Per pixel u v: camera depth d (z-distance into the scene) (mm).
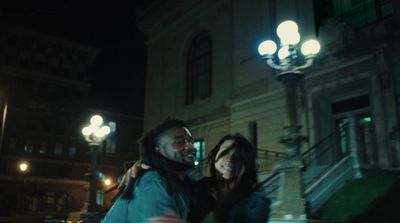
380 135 14203
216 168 2451
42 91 43219
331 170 11281
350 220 8750
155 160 2033
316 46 9297
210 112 22719
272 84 18500
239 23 21453
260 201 2207
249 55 20344
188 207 2086
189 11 25672
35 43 43781
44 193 41562
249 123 19531
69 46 45594
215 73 22953
